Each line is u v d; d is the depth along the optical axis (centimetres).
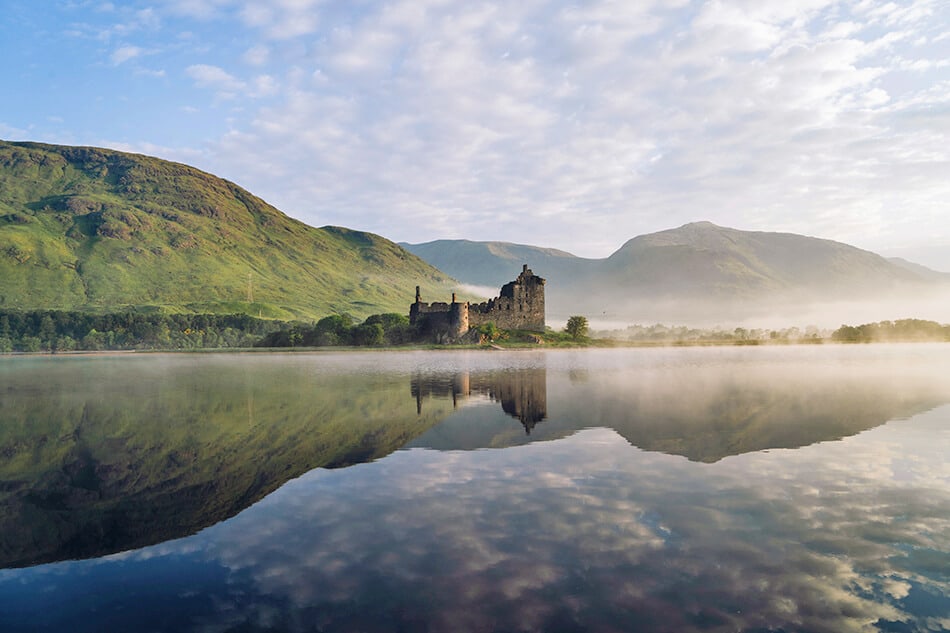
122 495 1469
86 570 1009
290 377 5300
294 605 853
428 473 1584
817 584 897
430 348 12438
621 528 1134
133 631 791
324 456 1844
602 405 2847
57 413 3027
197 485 1544
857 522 1155
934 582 898
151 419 2745
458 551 1033
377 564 985
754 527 1132
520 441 1997
